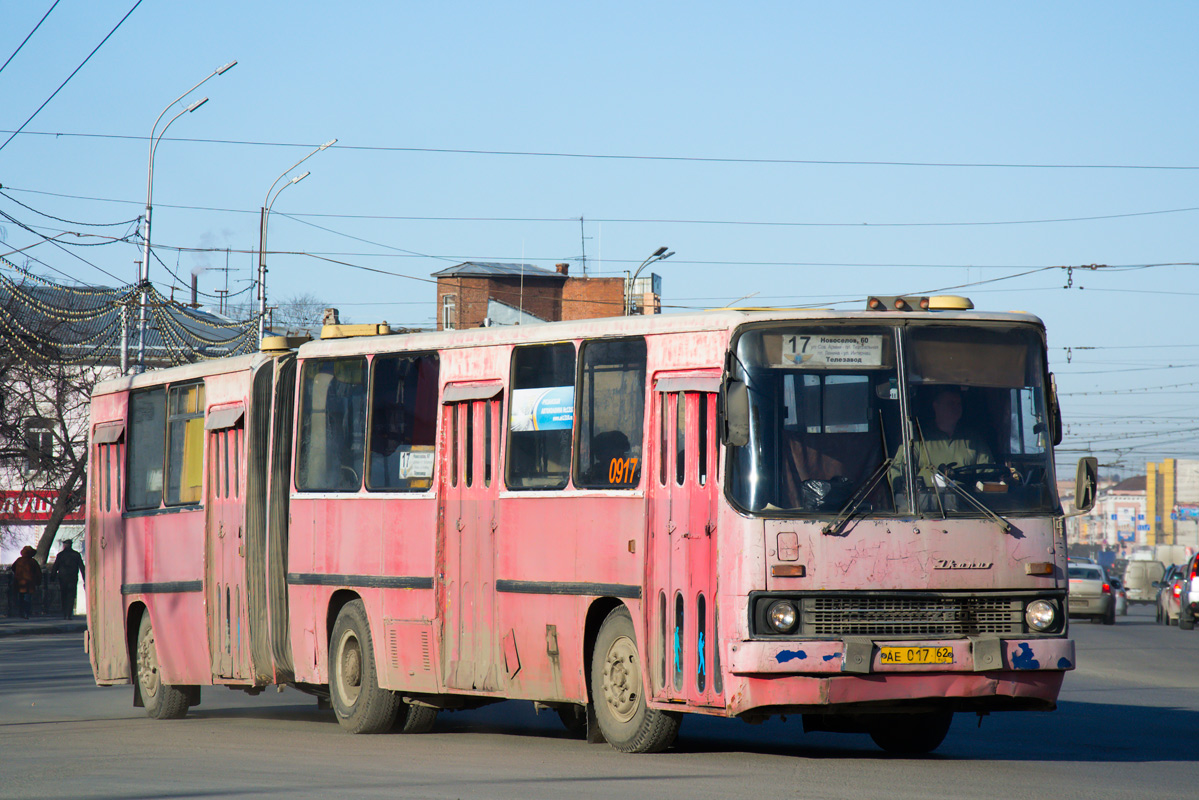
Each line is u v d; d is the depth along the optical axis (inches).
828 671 756.6
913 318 811.4
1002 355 818.8
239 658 1151.0
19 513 3400.6
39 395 3129.9
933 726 886.4
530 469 926.4
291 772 785.6
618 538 858.1
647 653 832.9
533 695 915.4
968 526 783.7
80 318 2571.4
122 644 1328.7
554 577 897.5
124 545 1333.7
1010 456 807.1
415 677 995.9
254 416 1152.2
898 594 770.8
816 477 782.5
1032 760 850.8
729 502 780.0
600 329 892.0
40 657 1998.0
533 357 938.1
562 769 788.0
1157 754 893.2
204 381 1228.5
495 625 940.0
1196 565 3019.2
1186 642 2415.1
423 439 1010.1
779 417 788.6
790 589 765.3
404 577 1007.0
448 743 955.3
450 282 5388.8
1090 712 1201.4
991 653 768.3
